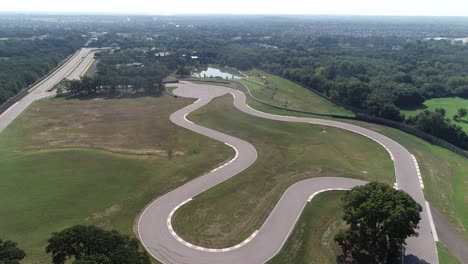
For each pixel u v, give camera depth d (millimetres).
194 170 71000
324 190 63562
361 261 45688
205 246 48250
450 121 105562
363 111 110562
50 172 68875
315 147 84375
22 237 49281
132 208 57062
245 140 88125
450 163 78188
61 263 36531
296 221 54094
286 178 68125
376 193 46094
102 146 83188
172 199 59875
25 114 108125
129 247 37250
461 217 56969
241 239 49781
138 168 71562
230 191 62812
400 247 47312
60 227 51781
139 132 93438
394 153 81625
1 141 85688
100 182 65312
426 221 55156
